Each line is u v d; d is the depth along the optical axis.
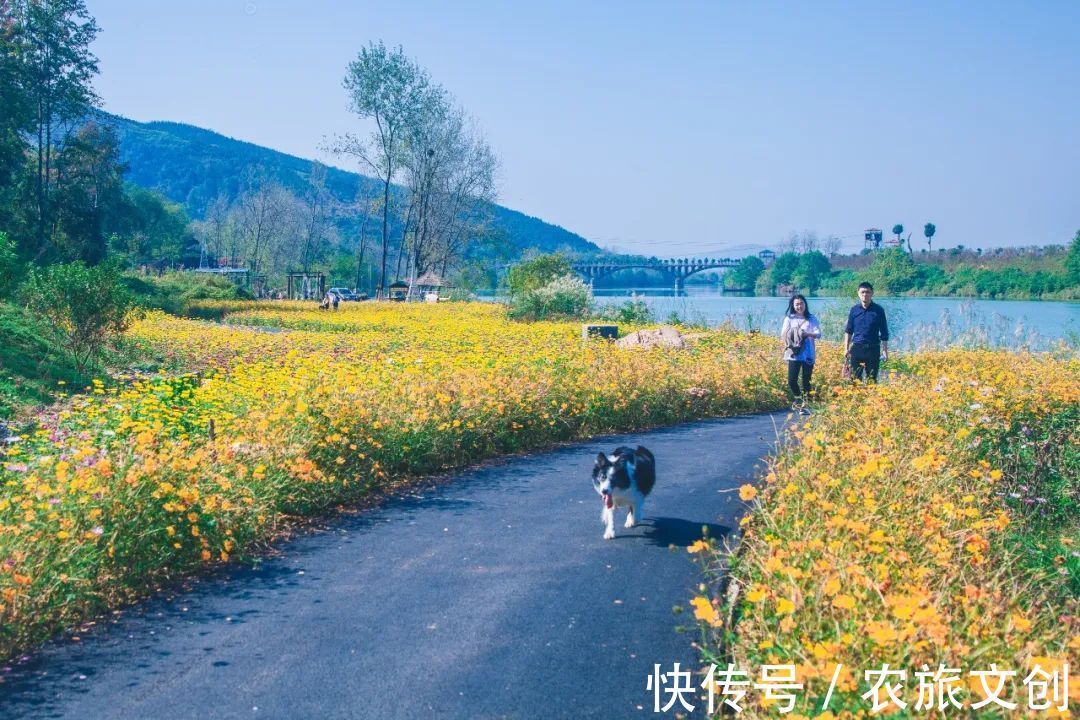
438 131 62.19
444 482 9.34
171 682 4.78
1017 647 4.34
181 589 6.20
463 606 5.82
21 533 5.78
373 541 7.28
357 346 20.53
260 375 12.76
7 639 5.16
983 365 16.45
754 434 12.20
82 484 6.28
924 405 9.73
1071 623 5.12
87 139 69.19
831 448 7.57
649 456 7.64
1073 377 14.62
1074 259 87.62
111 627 5.54
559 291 38.06
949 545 5.54
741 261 168.50
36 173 58.94
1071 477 9.09
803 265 135.25
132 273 55.69
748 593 4.74
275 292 86.62
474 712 4.45
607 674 4.86
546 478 9.50
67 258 54.69
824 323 28.50
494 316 39.34
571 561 6.69
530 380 12.81
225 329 29.17
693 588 6.09
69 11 55.62
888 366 17.19
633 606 5.79
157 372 18.25
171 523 6.49
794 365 14.27
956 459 8.21
